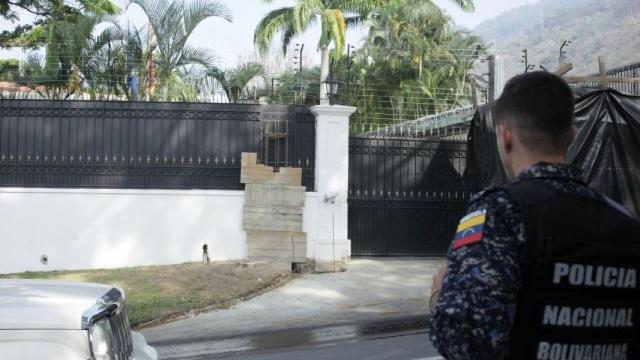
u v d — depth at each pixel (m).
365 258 14.82
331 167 14.08
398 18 30.11
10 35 13.24
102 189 13.57
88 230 13.49
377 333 9.19
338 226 14.05
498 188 2.08
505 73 16.34
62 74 16.53
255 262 13.56
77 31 16.50
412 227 15.03
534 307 1.93
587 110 10.23
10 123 13.71
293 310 10.87
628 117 10.27
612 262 1.98
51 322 3.75
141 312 10.52
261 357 7.88
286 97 18.66
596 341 1.96
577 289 1.95
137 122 13.95
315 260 13.84
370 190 14.91
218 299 11.36
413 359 7.56
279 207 13.89
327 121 14.11
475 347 1.88
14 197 13.34
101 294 4.22
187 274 12.73
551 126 2.14
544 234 1.96
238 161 14.14
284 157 14.33
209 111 14.13
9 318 3.73
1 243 13.29
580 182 2.14
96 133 13.86
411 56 29.33
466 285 1.92
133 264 13.59
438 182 15.17
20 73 16.84
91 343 3.78
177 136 14.05
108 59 17.11
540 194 2.03
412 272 13.63
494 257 1.94
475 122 12.30
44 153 13.73
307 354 7.96
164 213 13.70
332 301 11.45
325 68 24.39
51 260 13.38
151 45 17.67
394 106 22.06
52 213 13.41
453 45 34.78
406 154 15.09
